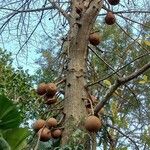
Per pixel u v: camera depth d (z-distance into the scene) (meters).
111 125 4.07
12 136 3.23
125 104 5.08
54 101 3.82
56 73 4.30
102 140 3.86
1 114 3.18
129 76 3.29
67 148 3.37
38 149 3.61
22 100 6.28
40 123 3.60
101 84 3.94
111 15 4.20
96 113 3.48
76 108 3.57
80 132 3.41
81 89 3.67
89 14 3.95
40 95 3.88
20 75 6.84
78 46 3.86
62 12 4.30
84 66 3.81
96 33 4.01
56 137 3.53
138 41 4.33
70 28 3.98
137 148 3.91
